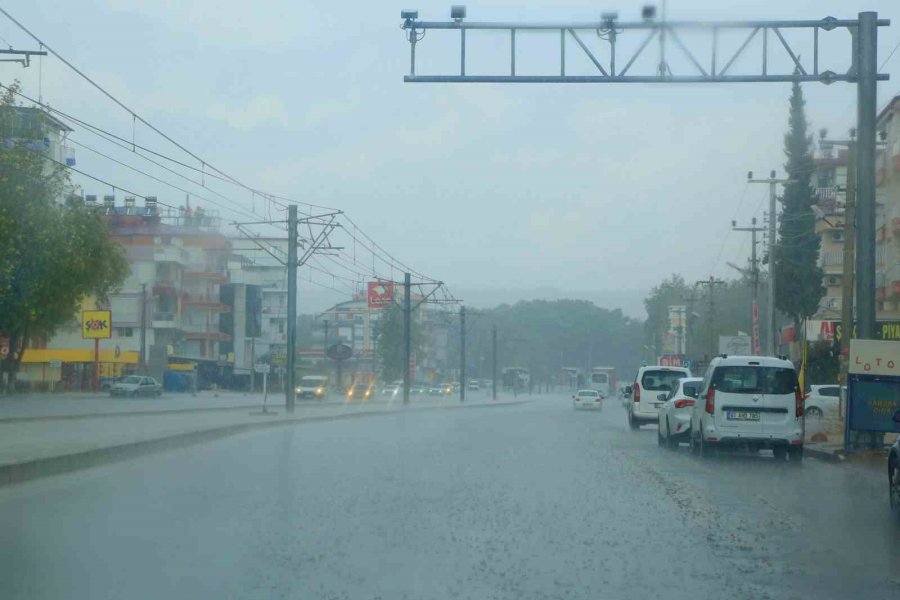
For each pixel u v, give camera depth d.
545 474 15.98
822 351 47.72
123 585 7.83
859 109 19.55
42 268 49.38
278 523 10.77
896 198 45.06
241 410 45.22
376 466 17.16
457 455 19.62
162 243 77.94
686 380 22.73
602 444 23.72
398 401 71.88
